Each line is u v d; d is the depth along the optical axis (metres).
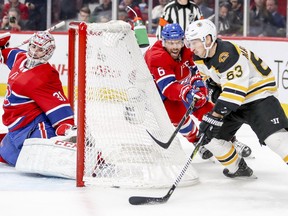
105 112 6.12
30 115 6.59
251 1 11.92
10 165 6.88
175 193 5.80
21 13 12.93
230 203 5.53
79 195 5.68
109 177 5.98
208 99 6.86
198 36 5.45
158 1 12.39
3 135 7.34
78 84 5.89
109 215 5.12
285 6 11.87
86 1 12.80
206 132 5.57
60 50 12.26
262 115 5.68
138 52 6.22
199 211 5.27
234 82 5.48
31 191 5.80
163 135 6.16
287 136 5.63
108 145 6.05
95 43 6.08
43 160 6.26
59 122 6.50
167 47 6.77
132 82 6.16
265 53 10.50
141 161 6.01
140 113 6.14
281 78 10.27
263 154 7.68
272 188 6.05
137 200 5.39
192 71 6.98
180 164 6.14
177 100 6.88
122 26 6.10
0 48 7.20
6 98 6.64
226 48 5.51
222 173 6.65
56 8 12.89
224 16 12.19
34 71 6.50
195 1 12.18
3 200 5.50
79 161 5.94
